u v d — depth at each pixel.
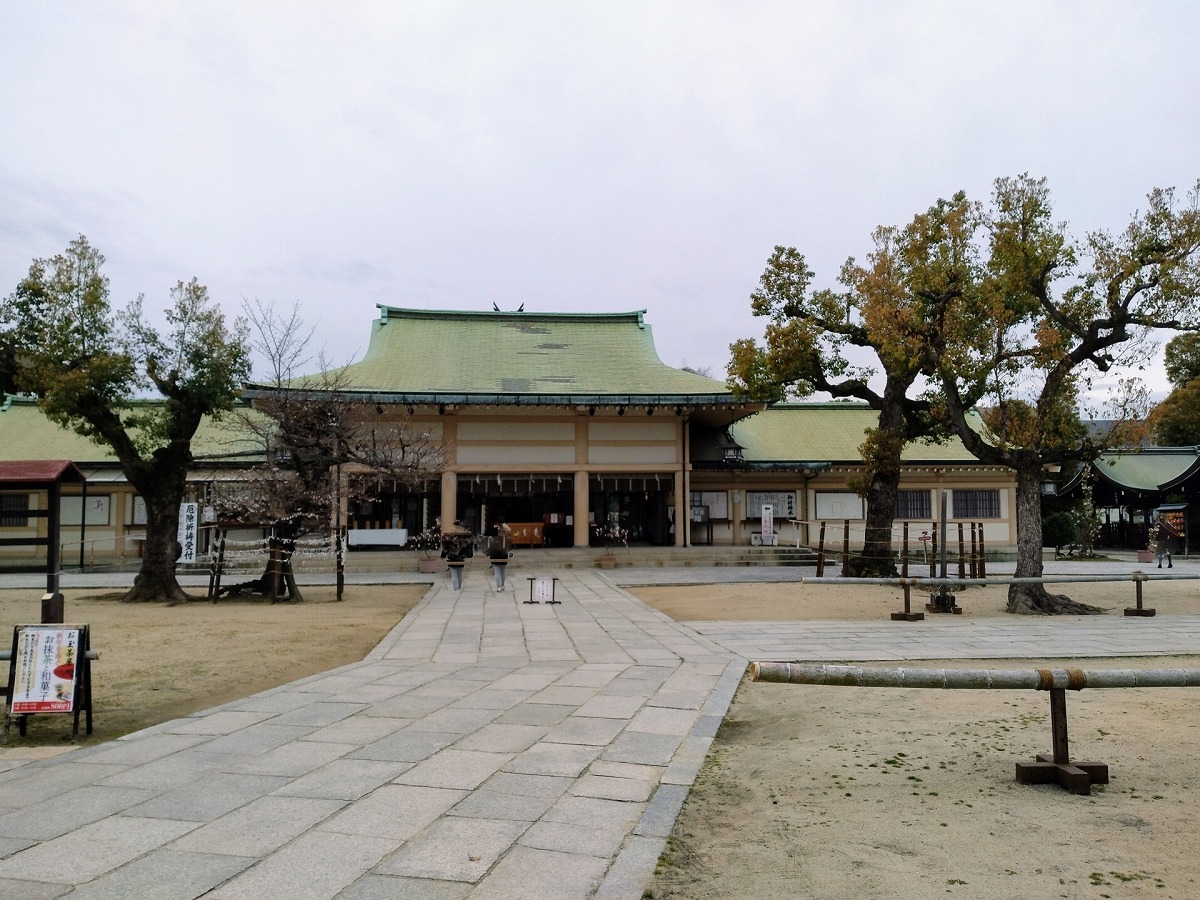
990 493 30.80
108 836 4.24
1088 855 4.04
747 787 5.21
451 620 13.65
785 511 30.12
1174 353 42.44
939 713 7.18
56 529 8.77
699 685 8.32
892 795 5.01
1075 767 5.12
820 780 5.34
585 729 6.55
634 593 18.23
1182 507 32.62
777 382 21.17
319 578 21.91
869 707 7.49
